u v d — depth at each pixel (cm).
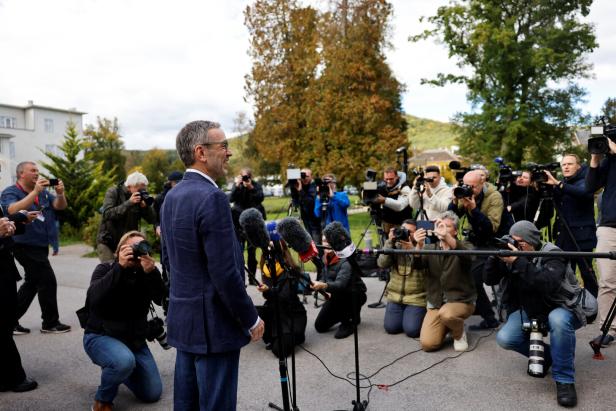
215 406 231
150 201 551
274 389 386
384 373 411
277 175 4228
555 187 528
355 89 2178
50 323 548
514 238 365
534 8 2241
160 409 360
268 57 2278
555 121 2298
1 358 386
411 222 516
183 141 238
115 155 5350
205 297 227
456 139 2534
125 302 352
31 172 520
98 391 345
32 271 535
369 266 651
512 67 2230
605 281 456
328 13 2194
